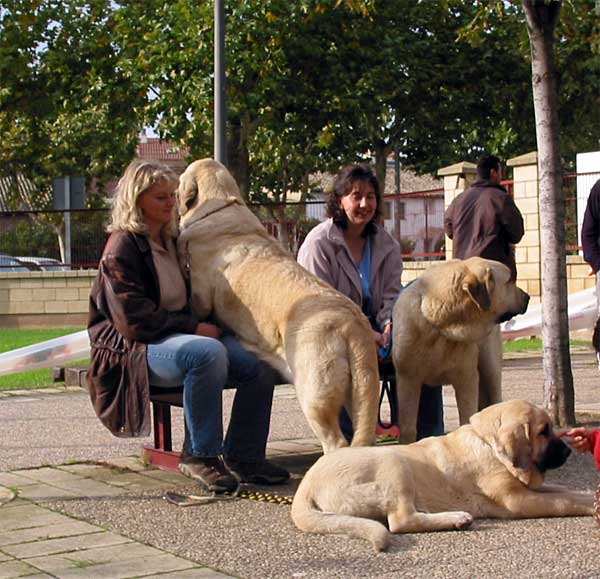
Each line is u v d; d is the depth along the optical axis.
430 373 6.08
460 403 6.15
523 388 10.21
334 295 5.67
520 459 4.97
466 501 5.01
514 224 10.75
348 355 5.45
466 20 23.58
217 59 14.03
